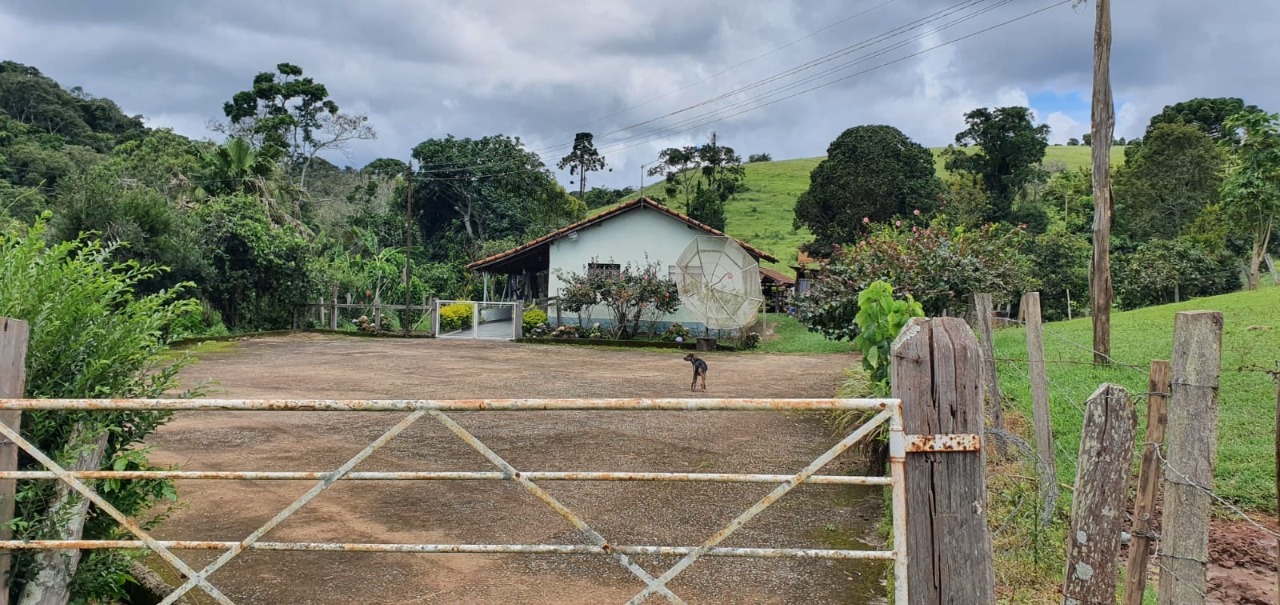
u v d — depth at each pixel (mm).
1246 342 9617
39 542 2543
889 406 2174
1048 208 49000
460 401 2330
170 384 3676
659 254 22812
